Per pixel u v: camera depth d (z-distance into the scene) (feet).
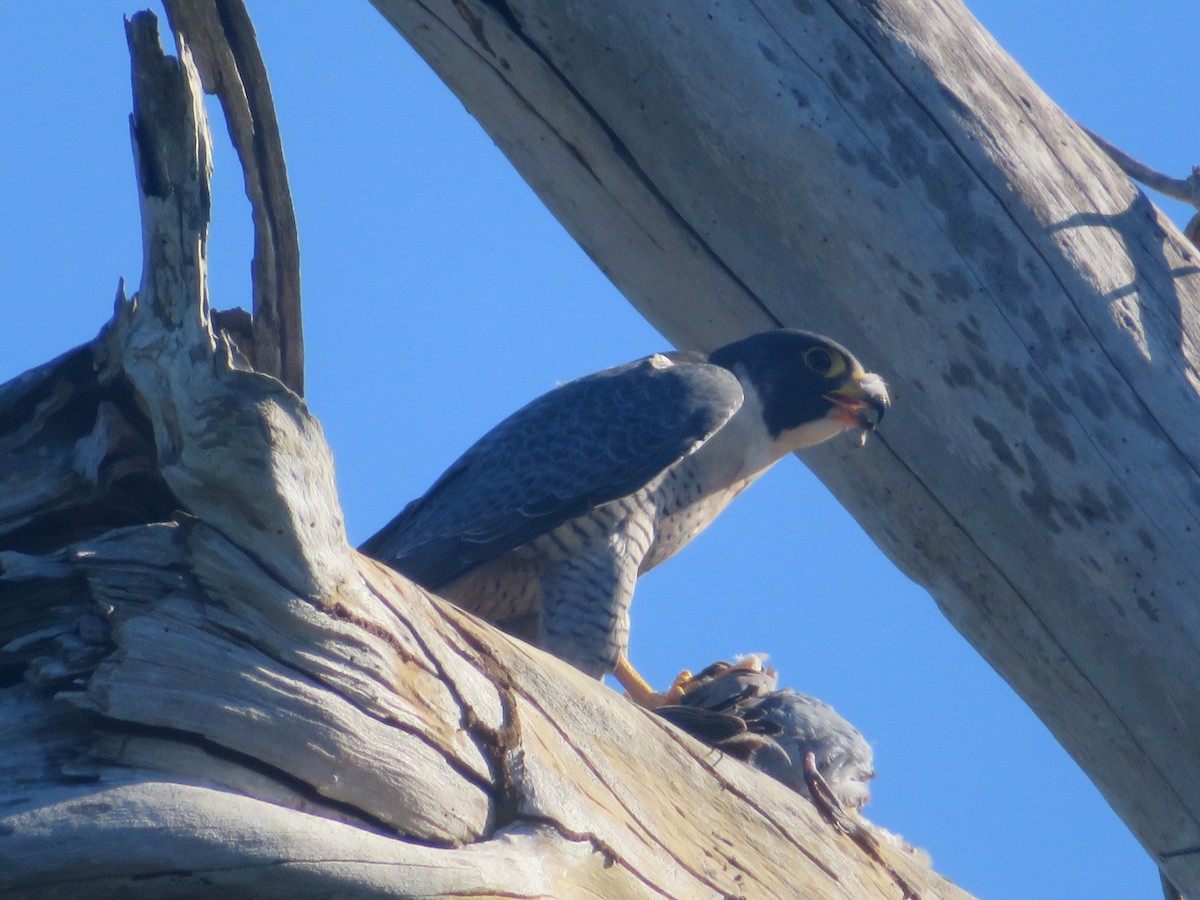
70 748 20.21
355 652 21.63
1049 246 33.63
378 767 21.49
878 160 33.76
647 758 26.45
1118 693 33.91
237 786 20.70
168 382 20.88
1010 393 33.55
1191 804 33.91
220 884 19.99
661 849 25.58
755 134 34.06
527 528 36.45
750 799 28.32
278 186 23.18
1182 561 32.71
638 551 37.55
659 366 39.37
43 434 23.68
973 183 33.73
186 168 20.53
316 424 21.21
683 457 37.35
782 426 38.50
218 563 21.06
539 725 24.38
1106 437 33.09
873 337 34.76
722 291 36.86
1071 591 33.81
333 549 21.53
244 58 22.33
